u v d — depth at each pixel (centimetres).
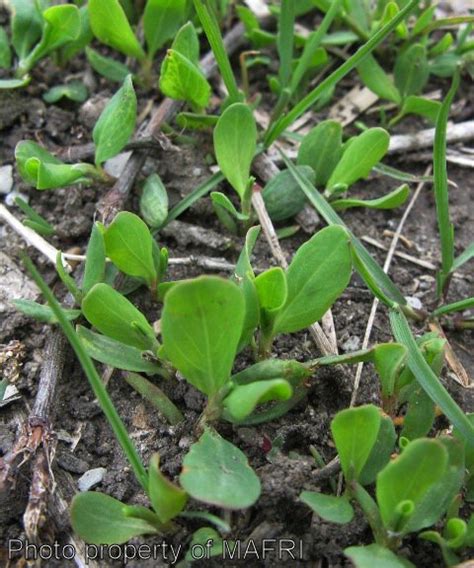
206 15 10
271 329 8
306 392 8
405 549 8
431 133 12
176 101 11
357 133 12
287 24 11
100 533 7
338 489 8
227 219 10
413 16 13
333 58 13
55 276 10
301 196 10
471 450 8
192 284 7
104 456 9
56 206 11
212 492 7
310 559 8
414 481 7
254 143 10
